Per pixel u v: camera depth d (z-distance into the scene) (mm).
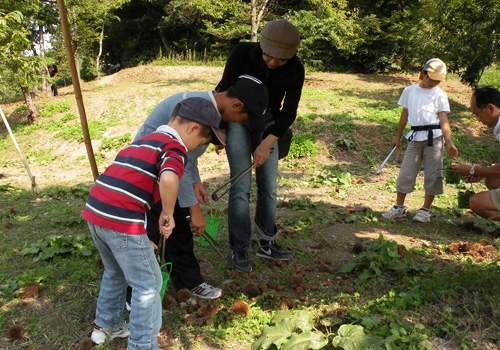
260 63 3871
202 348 3268
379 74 20922
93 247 4863
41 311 3699
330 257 4770
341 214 6281
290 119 4031
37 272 4328
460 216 6320
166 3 26625
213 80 18375
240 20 19766
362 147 10734
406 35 18266
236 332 3432
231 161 4152
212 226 5012
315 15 18359
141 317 2809
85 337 3340
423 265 4379
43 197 7746
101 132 12609
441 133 5789
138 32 29219
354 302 3775
